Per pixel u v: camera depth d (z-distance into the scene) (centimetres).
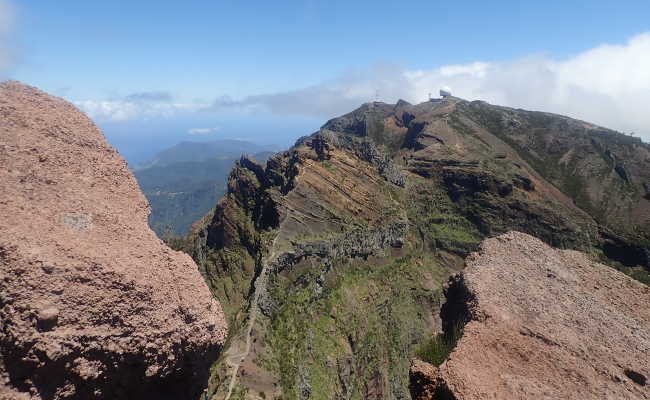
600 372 1293
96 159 1076
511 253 2014
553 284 1791
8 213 815
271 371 5928
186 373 937
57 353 729
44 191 916
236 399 5116
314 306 7762
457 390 1157
